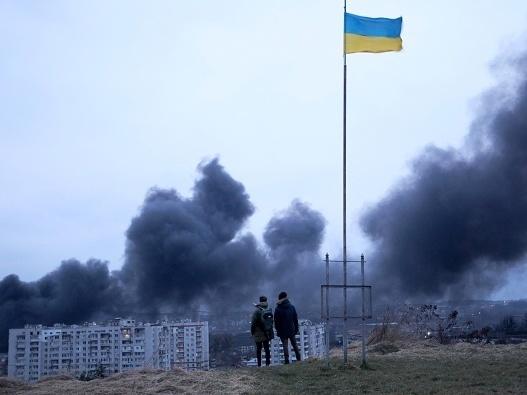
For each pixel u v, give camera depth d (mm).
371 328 22047
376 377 12406
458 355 16078
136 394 10617
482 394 10500
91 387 11289
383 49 14633
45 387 11609
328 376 12680
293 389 11234
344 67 14430
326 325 13820
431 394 10680
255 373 13047
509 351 16672
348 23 14672
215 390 10969
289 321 16328
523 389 10938
